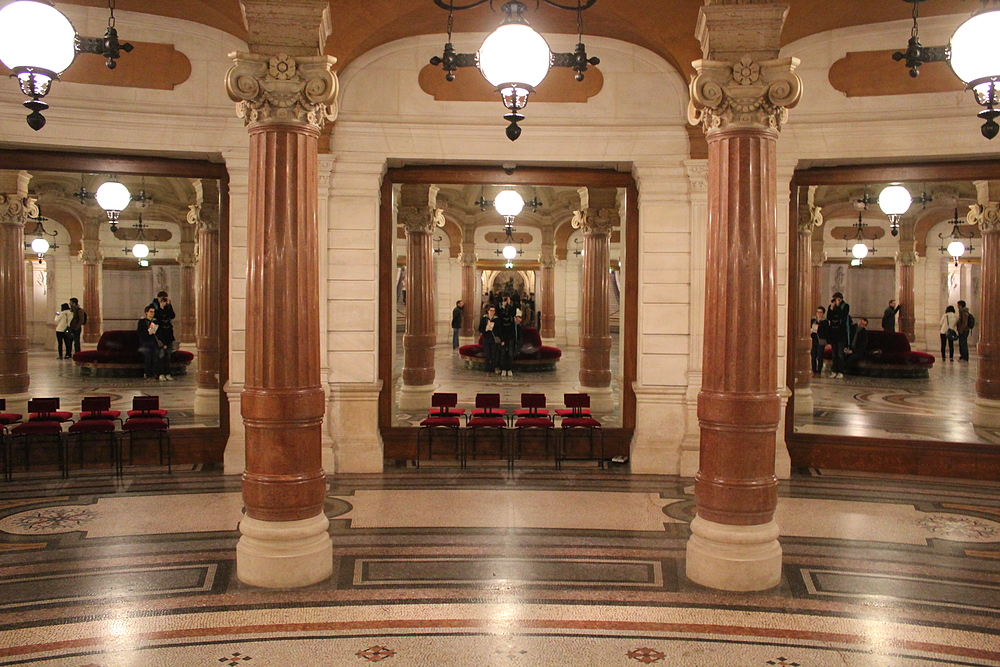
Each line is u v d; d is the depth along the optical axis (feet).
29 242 61.46
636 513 18.76
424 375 34.24
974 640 11.84
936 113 21.63
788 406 23.88
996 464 22.49
